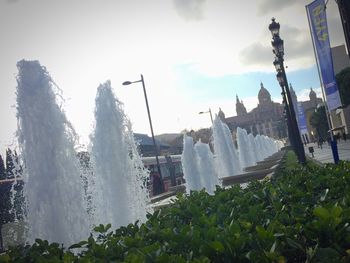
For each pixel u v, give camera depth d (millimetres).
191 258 2629
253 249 2527
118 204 9781
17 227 12938
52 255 3807
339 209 2730
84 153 10516
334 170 6301
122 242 3541
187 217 4664
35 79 7906
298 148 17797
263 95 179500
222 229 3297
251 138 44188
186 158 18141
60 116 7969
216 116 27016
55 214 7336
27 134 7746
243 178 17078
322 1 12414
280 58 17328
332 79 12883
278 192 4867
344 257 2295
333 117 67500
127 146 10547
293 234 2785
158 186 25578
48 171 7547
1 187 13805
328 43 12641
